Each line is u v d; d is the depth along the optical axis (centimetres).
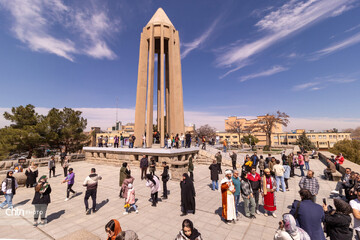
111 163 1792
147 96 2095
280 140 7212
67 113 2941
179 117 2175
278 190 916
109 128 7975
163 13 2220
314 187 592
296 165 1540
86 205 659
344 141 3653
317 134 6962
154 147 1903
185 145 1898
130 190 660
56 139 2628
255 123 3822
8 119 2575
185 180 654
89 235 388
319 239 329
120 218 625
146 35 2145
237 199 660
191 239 303
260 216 626
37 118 2728
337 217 337
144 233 522
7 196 716
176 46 2258
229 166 1744
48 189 588
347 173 705
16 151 2478
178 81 2227
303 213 342
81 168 1675
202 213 657
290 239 301
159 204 755
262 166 1179
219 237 493
